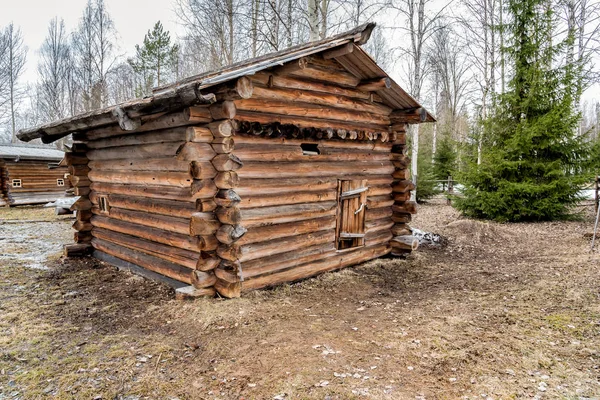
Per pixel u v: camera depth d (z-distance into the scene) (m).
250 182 5.27
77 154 7.66
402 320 4.66
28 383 3.25
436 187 18.94
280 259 5.71
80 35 29.64
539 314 4.80
